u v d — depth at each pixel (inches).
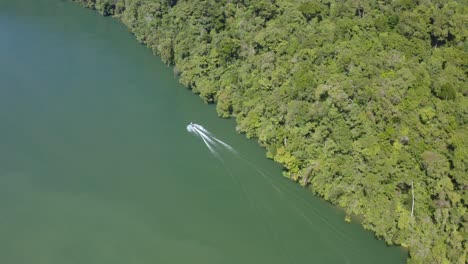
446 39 4697.3
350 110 4279.0
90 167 4751.5
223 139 5004.9
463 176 3779.5
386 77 4365.2
